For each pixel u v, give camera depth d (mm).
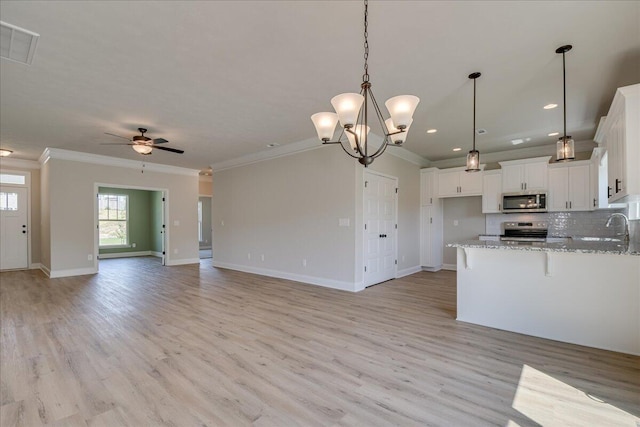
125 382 2234
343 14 2176
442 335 3137
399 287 5336
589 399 2020
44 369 2420
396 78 3146
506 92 3477
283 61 2830
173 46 2586
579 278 2941
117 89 3414
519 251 3232
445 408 1925
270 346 2865
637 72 3025
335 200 5258
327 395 2072
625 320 2748
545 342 2969
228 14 2176
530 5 2084
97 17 2207
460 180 6660
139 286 5473
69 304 4301
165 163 7711
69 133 5059
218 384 2211
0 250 7055
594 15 2184
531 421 1799
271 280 5953
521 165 5859
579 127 4738
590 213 5543
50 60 2797
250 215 6816
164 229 8055
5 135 5172
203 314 3838
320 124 2367
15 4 2061
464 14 2176
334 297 4660
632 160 2635
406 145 5867
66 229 6418
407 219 6570
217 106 3916
